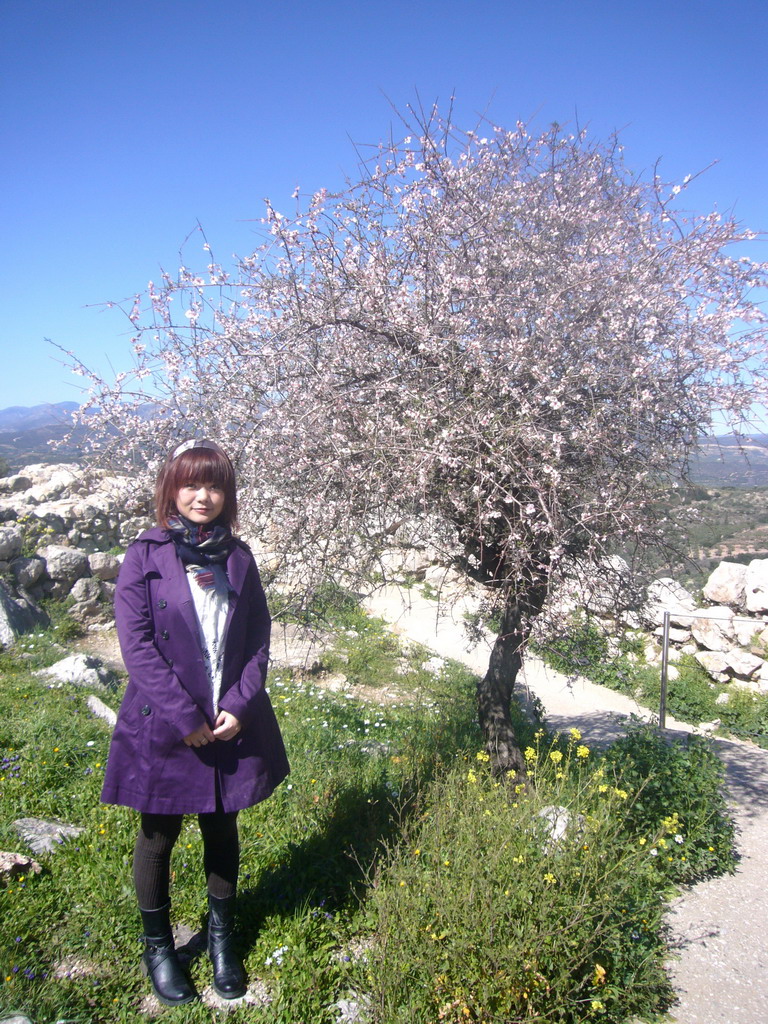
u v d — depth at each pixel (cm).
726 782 604
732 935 361
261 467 362
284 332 377
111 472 421
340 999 263
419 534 391
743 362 377
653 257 385
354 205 401
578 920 276
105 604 919
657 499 376
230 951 265
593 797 405
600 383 363
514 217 410
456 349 366
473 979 259
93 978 253
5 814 355
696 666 984
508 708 456
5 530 866
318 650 840
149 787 249
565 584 341
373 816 375
